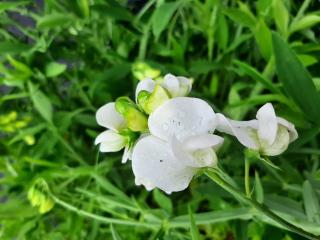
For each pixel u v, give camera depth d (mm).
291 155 117
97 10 127
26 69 139
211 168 70
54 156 143
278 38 98
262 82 105
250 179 106
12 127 139
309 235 75
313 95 98
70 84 157
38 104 137
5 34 151
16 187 146
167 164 70
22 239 139
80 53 149
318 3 136
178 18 146
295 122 105
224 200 121
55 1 136
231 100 123
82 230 140
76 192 139
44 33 137
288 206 99
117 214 122
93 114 150
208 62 134
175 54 136
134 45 145
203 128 69
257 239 111
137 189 140
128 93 144
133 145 77
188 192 137
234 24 139
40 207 122
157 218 113
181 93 75
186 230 124
